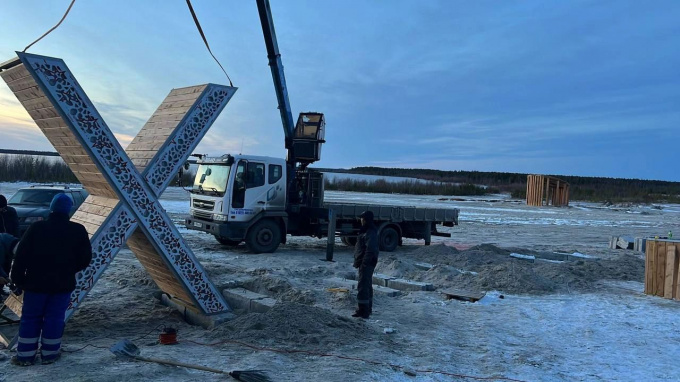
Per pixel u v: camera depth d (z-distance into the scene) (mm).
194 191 15039
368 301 7855
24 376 4941
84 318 7688
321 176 15688
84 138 6258
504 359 6215
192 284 7391
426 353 6281
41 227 5254
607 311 8977
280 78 15219
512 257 14578
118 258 12750
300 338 6422
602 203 61406
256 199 14234
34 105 6449
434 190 65188
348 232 15969
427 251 14430
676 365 6254
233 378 5059
